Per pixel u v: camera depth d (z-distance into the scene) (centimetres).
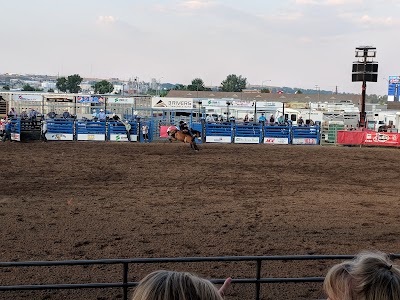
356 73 4547
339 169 2416
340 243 1111
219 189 1802
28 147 3092
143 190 1741
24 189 1703
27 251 991
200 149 3219
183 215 1360
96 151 2941
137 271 892
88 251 1002
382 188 1912
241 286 839
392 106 7994
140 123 3841
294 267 937
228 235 1154
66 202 1500
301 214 1412
